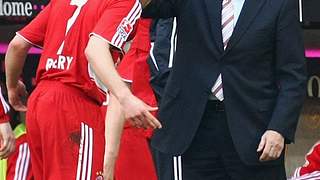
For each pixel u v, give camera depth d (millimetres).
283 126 14930
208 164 15547
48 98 15422
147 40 19266
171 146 15508
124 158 19344
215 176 15625
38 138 15664
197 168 15609
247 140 15109
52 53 15617
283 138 14977
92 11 15344
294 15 15250
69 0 15711
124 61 18547
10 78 16734
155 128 13797
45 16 16281
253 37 15039
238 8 15203
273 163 15461
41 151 15703
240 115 15125
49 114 15344
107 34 14336
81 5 15516
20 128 19875
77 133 15328
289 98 15062
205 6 15242
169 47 19188
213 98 15289
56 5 15938
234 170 15422
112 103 15391
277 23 15133
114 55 14820
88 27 15336
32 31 16297
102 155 15461
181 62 15445
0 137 16938
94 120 15492
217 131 15312
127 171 19391
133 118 13516
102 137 15523
